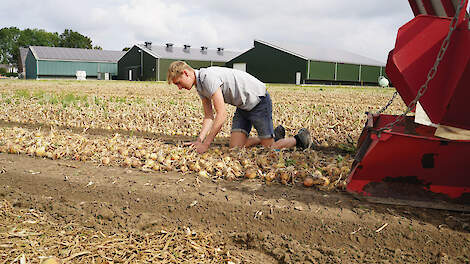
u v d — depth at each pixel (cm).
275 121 635
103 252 220
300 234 238
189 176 320
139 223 254
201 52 4534
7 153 390
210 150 398
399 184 261
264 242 234
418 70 271
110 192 285
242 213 254
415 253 219
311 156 376
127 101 958
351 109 808
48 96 962
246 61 3812
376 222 237
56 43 9894
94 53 4997
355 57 3959
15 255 212
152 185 294
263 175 315
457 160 238
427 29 265
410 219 239
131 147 399
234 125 412
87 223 257
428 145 236
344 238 232
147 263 209
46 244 227
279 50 3441
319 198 269
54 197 287
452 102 273
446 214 245
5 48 9944
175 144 456
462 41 252
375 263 212
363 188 265
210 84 351
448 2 287
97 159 366
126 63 4566
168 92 1393
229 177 311
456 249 218
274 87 2227
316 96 1315
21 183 306
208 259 216
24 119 648
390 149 244
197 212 261
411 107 238
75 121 633
